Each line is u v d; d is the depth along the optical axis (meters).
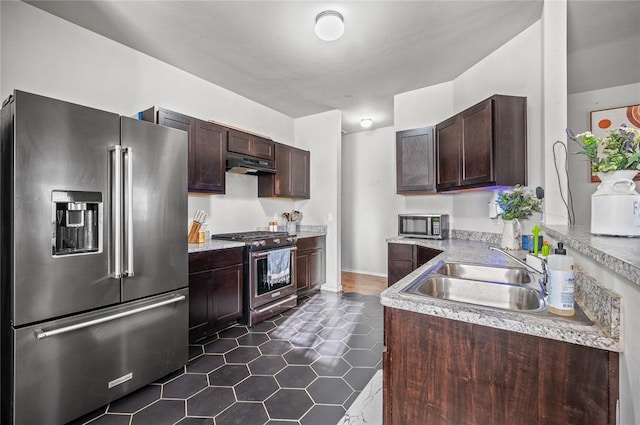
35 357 1.49
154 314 1.98
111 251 1.75
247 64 2.93
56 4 2.07
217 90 3.43
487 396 0.90
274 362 2.25
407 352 1.03
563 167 2.03
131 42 2.55
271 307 3.19
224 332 2.81
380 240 5.31
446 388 0.96
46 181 1.52
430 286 1.39
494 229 2.80
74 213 1.67
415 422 1.01
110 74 2.51
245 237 3.22
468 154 2.62
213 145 3.01
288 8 2.12
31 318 1.48
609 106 3.36
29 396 1.47
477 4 2.08
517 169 2.38
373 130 5.39
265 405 1.75
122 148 1.79
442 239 3.16
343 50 2.68
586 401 0.77
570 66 2.95
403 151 3.41
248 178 3.88
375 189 5.36
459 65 2.96
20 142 1.45
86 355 1.65
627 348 0.69
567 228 1.66
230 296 2.86
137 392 1.88
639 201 1.11
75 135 1.62
